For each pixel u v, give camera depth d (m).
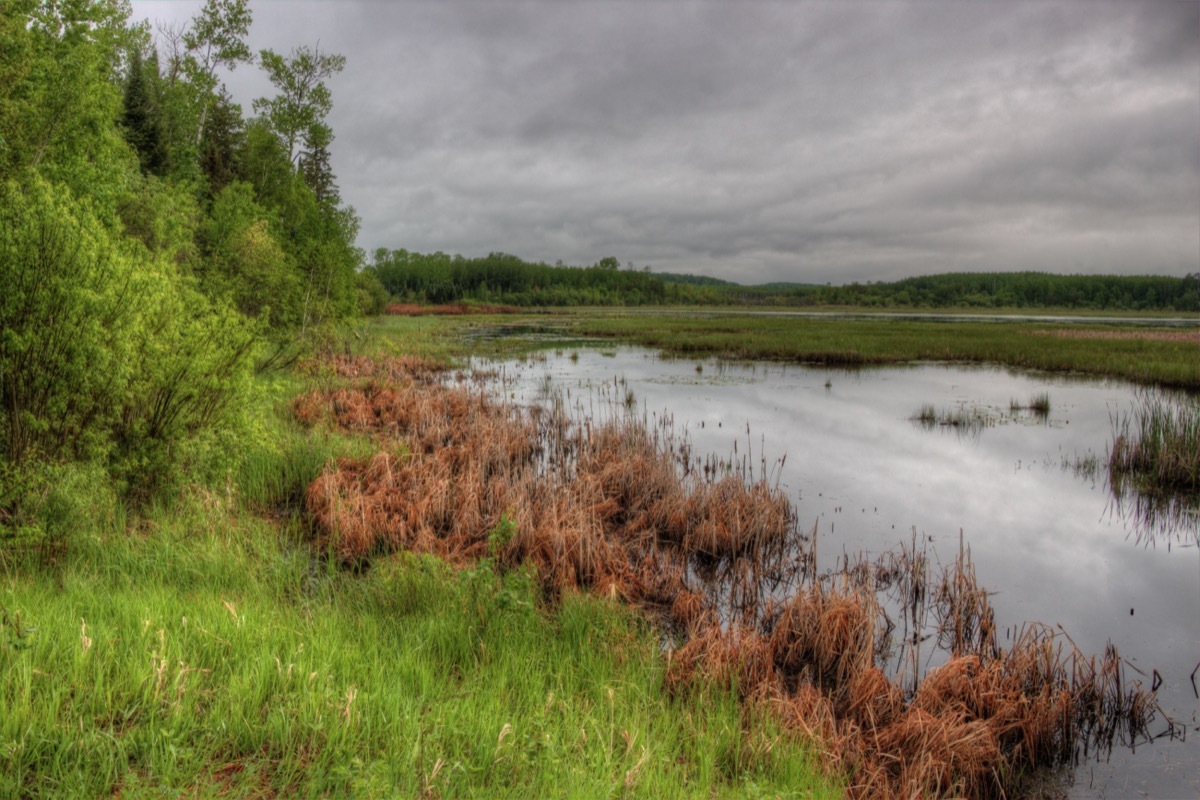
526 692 4.53
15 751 3.11
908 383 22.92
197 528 7.17
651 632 6.04
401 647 5.04
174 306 7.89
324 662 4.37
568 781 3.45
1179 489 11.22
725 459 12.59
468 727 3.88
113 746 3.30
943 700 5.05
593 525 8.37
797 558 8.22
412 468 9.80
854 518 9.69
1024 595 7.33
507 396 18.86
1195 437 12.02
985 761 4.48
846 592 6.57
